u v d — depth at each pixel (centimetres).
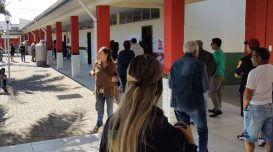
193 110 504
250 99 441
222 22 1287
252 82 434
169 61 711
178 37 706
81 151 571
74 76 1662
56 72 1970
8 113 897
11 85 1450
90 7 1252
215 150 560
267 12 697
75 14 1595
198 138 521
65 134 687
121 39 1766
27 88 1355
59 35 2127
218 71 770
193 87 501
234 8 1291
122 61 948
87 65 2298
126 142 179
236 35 1303
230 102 968
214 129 681
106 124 198
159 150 175
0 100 1093
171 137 178
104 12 1137
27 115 871
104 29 1139
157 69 189
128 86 193
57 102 1042
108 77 657
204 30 1272
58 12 1906
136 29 1573
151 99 185
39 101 1066
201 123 512
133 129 179
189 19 1241
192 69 497
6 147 604
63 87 1362
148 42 1455
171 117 714
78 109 934
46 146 604
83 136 661
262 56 434
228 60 1295
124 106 189
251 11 852
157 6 1202
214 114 784
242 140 609
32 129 734
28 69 2192
